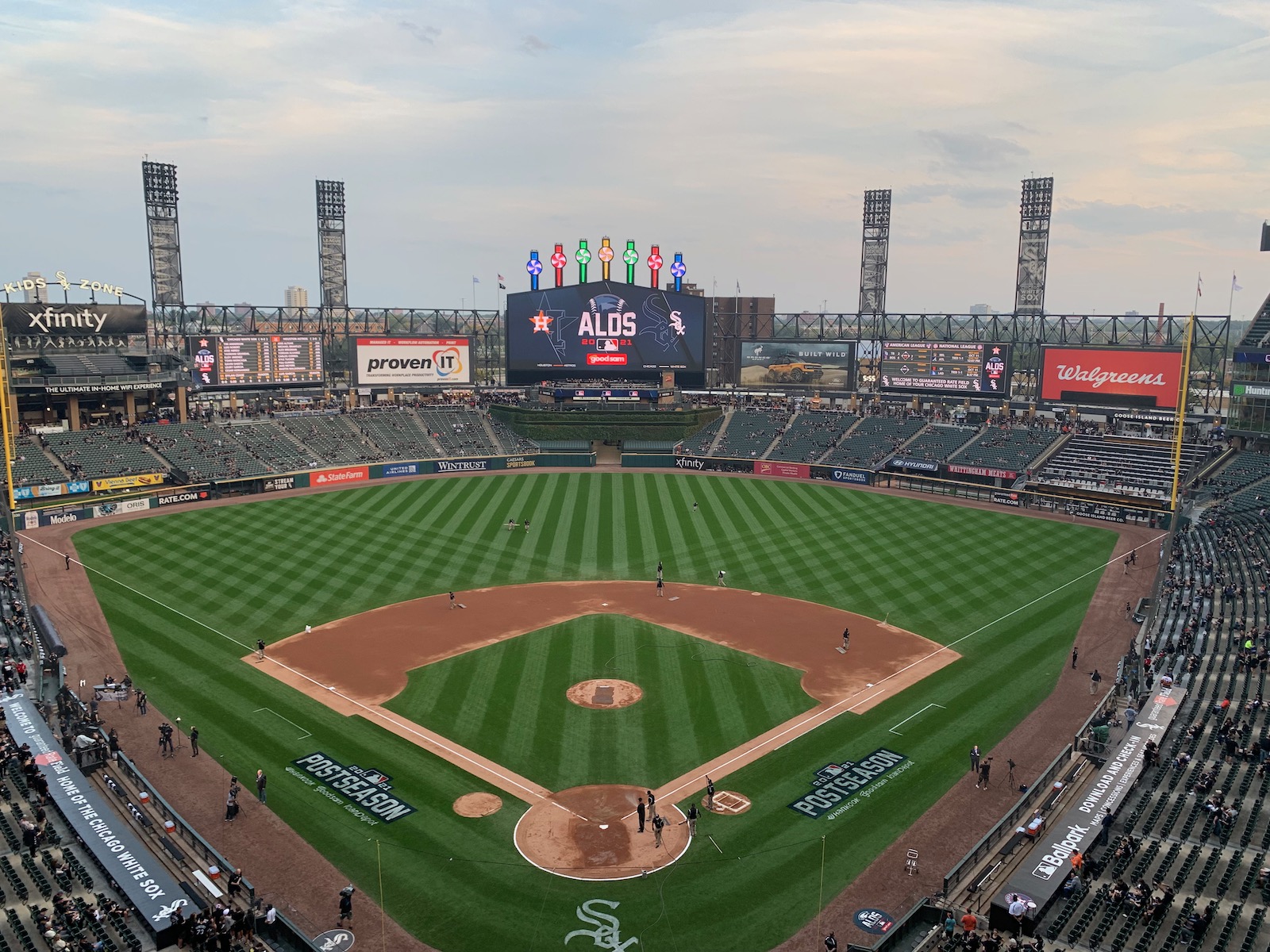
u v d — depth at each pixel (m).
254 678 45.97
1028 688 45.19
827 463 102.69
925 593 60.47
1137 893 26.83
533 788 35.72
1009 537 75.25
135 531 75.44
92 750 36.81
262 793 34.53
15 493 77.31
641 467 108.25
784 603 58.47
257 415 108.25
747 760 38.00
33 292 93.44
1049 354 101.56
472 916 28.31
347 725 40.94
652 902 29.05
